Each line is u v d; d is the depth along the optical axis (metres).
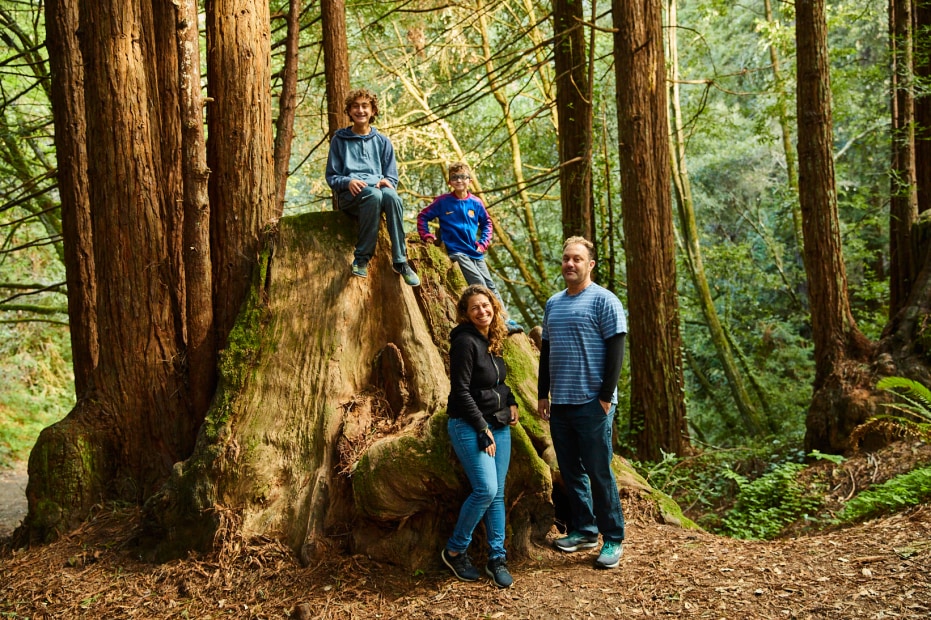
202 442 4.82
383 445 4.36
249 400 4.91
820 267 8.80
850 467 7.44
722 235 18.61
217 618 4.02
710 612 3.64
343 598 4.05
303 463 4.70
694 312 15.61
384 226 5.29
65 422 5.49
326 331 5.04
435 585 4.13
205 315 5.37
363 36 13.89
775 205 16.36
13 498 10.09
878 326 11.94
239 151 5.39
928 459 6.89
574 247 4.29
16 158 10.65
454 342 4.06
